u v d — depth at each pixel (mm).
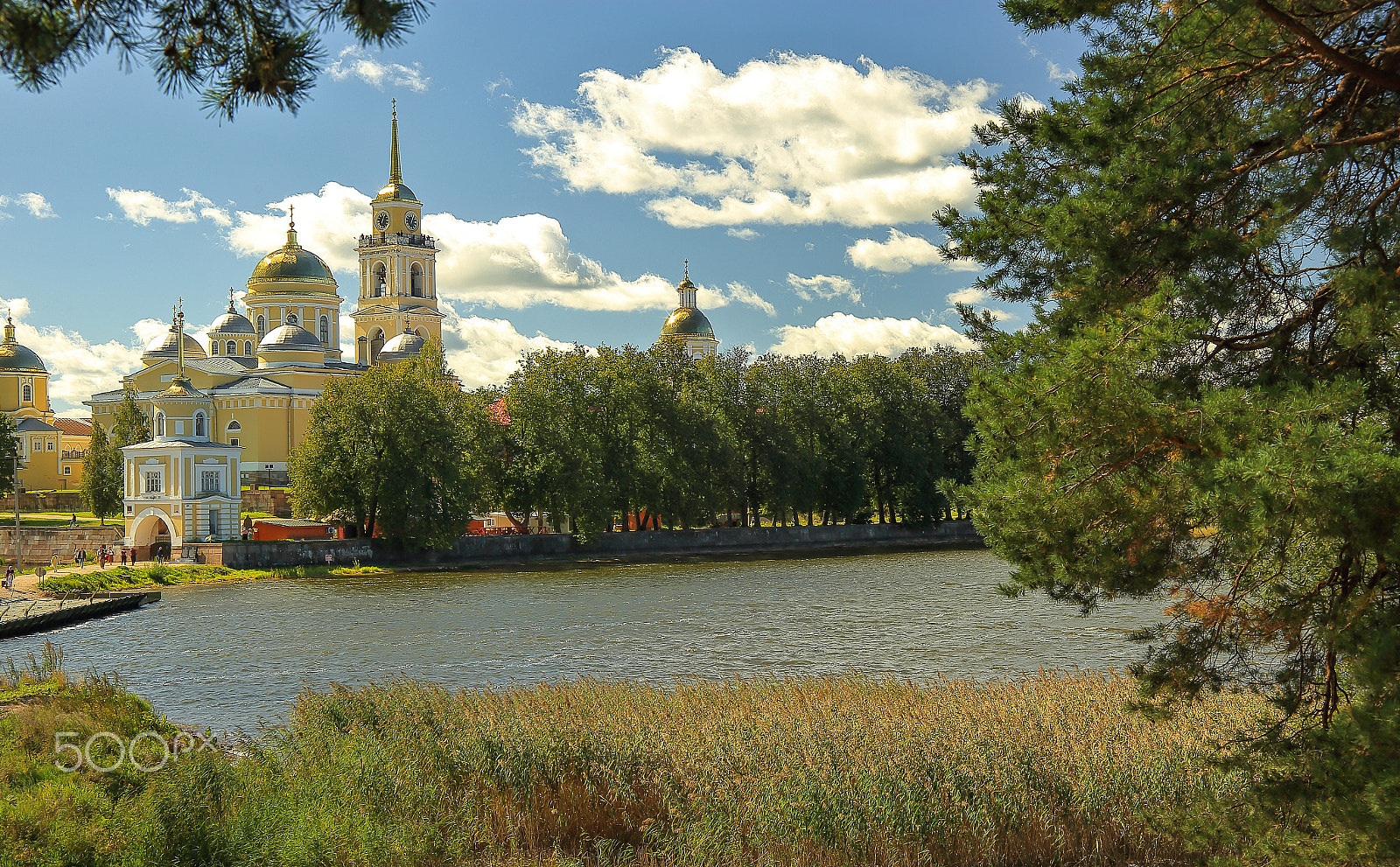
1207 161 12258
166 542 91500
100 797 18797
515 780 21875
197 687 39188
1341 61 11234
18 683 28875
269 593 72125
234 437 133250
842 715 26312
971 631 49844
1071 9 13336
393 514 90438
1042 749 22938
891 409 124062
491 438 101750
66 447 157125
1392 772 10820
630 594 70625
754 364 117625
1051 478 12656
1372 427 10000
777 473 114312
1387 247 11484
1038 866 19422
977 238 14859
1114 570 12516
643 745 23250
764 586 75188
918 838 19734
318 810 19609
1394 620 10844
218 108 8570
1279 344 12508
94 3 8219
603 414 105250
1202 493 10953
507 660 44375
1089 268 13148
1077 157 13805
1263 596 12578
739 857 19188
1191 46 12656
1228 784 19547
